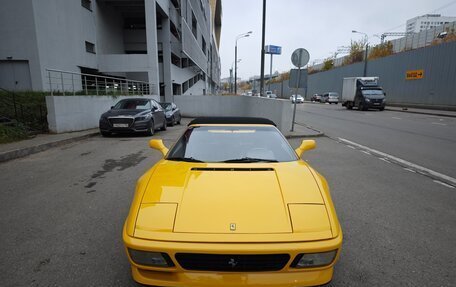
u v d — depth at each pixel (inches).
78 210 166.2
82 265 112.3
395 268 110.8
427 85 1101.1
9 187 208.1
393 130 549.6
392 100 1314.0
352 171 255.1
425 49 1107.3
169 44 1075.3
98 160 296.5
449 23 1417.3
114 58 903.7
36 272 107.8
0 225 147.2
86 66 842.2
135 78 1035.3
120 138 456.8
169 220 84.8
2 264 113.1
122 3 973.8
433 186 213.8
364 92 1138.0
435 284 101.7
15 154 306.7
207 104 1038.4
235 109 979.9
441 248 125.9
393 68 1306.6
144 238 81.8
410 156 319.9
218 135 142.5
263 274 80.1
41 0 691.4
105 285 100.2
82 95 529.7
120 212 163.3
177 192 95.8
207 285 80.1
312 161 294.4
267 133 145.9
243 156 127.3
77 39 804.0
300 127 567.5
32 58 689.6
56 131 457.1
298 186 100.3
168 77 1079.0
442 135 482.9
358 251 122.8
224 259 80.0
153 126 496.7
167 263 80.7
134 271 84.7
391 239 133.5
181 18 1210.0
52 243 129.1
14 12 677.9
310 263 81.0
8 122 426.6
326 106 1540.4
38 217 156.7
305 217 86.5
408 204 177.3
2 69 698.2
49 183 218.1
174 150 134.8
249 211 87.0
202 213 86.3
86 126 533.6
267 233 81.4
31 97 583.5
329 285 100.5
